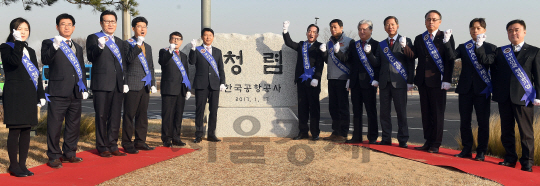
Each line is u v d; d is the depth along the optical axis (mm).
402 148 5016
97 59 4242
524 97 3885
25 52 3471
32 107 3453
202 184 3354
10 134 3453
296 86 6258
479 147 4406
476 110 4414
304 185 3330
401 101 5125
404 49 4965
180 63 5184
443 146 5840
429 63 4812
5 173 3527
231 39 6223
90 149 4961
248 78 6258
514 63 3963
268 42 6258
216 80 5590
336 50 5219
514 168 3971
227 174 3684
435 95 4812
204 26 6898
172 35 5207
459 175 3682
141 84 4656
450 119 10352
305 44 5762
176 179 3496
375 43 5340
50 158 3826
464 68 4492
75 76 3947
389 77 5145
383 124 5309
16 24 3432
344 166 4027
